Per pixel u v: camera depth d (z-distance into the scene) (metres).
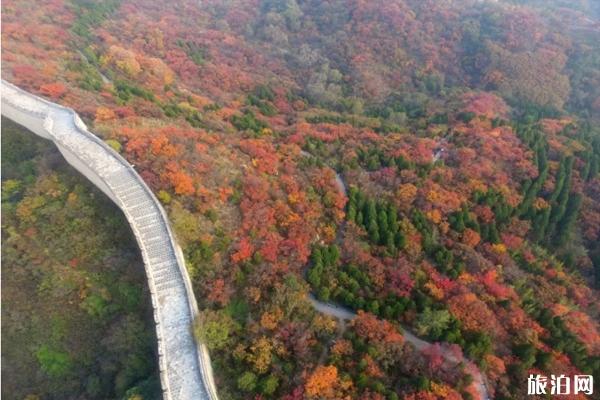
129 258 62.16
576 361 60.28
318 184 78.12
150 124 81.25
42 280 62.12
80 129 74.75
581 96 151.12
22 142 78.81
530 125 115.19
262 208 67.62
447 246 74.38
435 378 52.25
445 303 61.69
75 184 70.19
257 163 78.81
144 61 115.69
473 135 102.44
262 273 58.78
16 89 83.25
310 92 137.38
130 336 56.16
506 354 58.78
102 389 55.44
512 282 71.50
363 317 56.97
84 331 59.38
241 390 49.50
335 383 49.22
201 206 64.56
